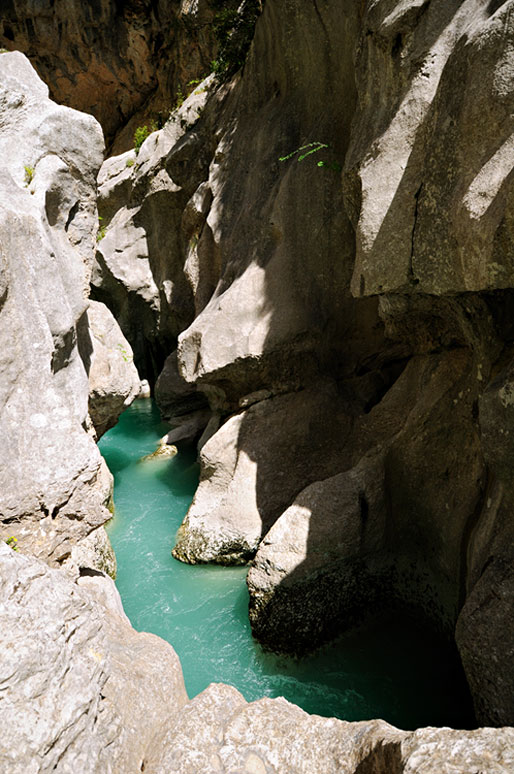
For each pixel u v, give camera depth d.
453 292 4.19
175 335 13.82
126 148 20.62
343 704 4.53
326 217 7.21
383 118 4.77
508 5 3.45
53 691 2.22
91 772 2.24
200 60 17.70
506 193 3.34
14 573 2.39
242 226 8.25
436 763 2.01
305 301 7.31
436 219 4.12
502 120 3.51
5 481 3.47
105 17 18.16
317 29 7.34
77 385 4.99
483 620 3.71
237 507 6.74
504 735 2.06
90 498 3.82
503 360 4.43
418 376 6.25
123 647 3.21
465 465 5.02
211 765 2.54
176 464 9.91
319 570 5.33
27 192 4.68
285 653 5.11
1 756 1.96
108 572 5.99
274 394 7.41
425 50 4.32
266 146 8.34
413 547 5.52
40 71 19.69
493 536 4.03
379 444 6.02
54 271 4.45
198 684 4.76
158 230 12.97
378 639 5.29
